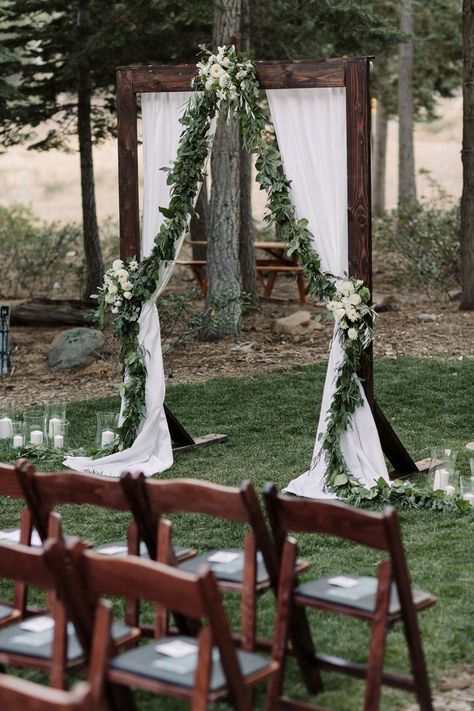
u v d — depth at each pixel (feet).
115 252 63.67
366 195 23.22
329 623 15.83
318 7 45.55
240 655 11.67
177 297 40.04
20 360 40.91
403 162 75.56
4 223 68.54
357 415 23.72
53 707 8.39
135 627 13.89
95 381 37.09
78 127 51.42
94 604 11.44
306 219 23.75
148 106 26.25
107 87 50.80
